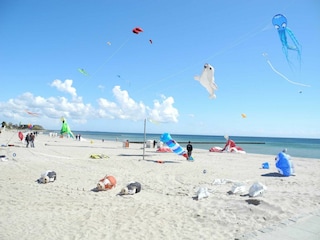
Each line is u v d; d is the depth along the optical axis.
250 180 9.67
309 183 9.02
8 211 5.87
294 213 5.36
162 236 4.57
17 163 12.24
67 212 5.89
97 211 5.96
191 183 9.12
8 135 40.50
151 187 8.47
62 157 15.62
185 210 5.97
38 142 30.11
